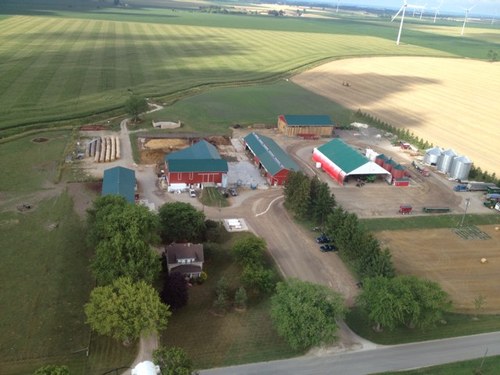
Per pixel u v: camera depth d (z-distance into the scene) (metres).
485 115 191.75
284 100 191.12
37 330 64.81
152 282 71.06
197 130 148.38
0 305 68.62
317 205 97.25
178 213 85.88
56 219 91.94
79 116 149.38
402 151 147.50
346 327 70.31
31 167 113.44
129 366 60.22
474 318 74.69
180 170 106.75
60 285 73.88
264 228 96.25
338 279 81.50
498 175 132.88
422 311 67.69
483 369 63.97
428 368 63.62
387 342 67.88
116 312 59.66
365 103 198.50
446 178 129.88
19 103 153.88
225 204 104.38
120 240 68.62
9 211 93.50
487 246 97.00
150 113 160.25
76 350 62.09
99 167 116.62
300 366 62.38
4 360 59.53
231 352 63.81
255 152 127.12
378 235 97.38
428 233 100.12
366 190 118.12
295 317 63.41
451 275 85.94
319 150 130.50
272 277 77.56
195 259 78.38
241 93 195.25
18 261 78.56
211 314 70.81
